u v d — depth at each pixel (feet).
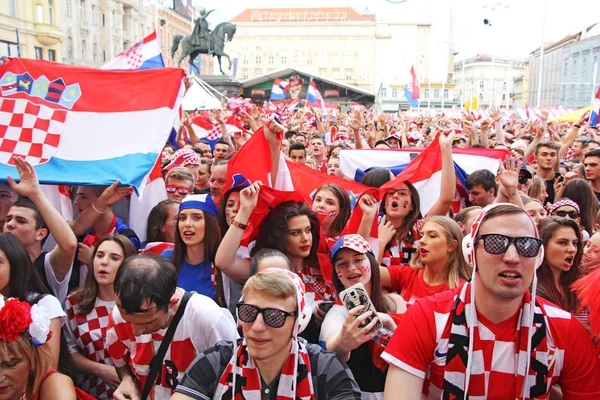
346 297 8.73
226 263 11.53
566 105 177.17
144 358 9.46
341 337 8.68
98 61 169.68
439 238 11.75
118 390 9.70
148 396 9.45
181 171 18.17
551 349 7.11
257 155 14.52
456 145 33.14
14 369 7.70
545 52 204.95
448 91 267.39
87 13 160.56
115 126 15.46
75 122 15.31
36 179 11.72
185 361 9.27
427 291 11.85
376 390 9.55
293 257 12.23
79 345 11.35
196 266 12.55
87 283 11.43
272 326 7.31
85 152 14.99
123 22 186.39
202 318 9.14
